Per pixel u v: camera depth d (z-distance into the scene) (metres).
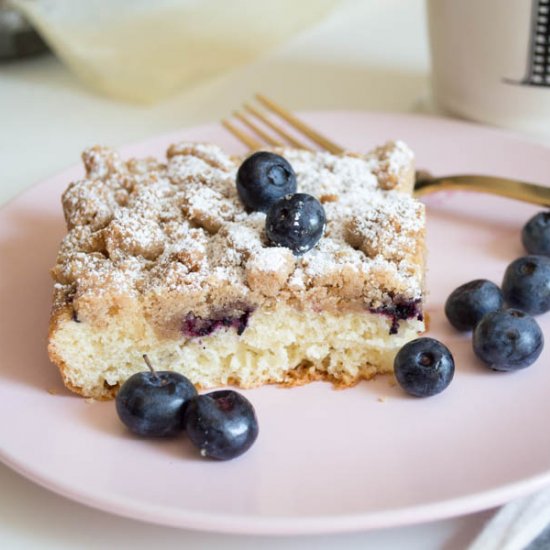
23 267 0.38
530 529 0.30
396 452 0.32
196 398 0.32
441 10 0.43
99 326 0.34
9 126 0.48
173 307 0.34
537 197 0.39
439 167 0.42
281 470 0.31
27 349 0.35
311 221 0.34
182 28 0.51
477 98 0.44
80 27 0.51
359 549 0.30
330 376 0.35
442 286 0.37
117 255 0.35
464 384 0.34
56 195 0.41
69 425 0.32
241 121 0.44
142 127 0.48
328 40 0.54
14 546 0.30
